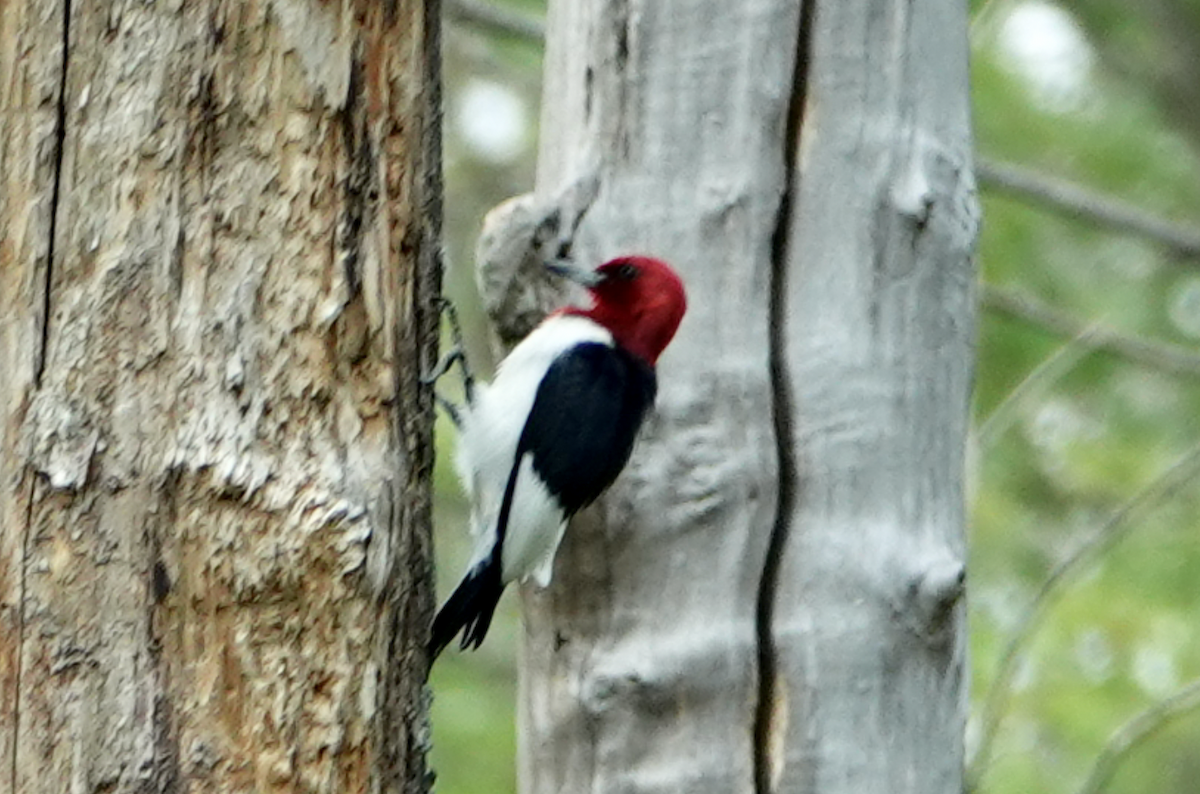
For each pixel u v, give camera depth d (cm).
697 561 1027
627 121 1070
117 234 830
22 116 827
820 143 1039
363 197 879
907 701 1012
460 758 1820
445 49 2069
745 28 1046
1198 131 2192
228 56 846
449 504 1997
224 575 826
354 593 842
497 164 2241
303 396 855
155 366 829
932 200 1038
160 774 812
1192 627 1838
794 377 1030
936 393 1039
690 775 1013
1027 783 1666
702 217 1048
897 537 1020
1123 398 2047
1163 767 1938
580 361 1058
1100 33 2192
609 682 1032
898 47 1045
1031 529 1930
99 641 812
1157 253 2095
